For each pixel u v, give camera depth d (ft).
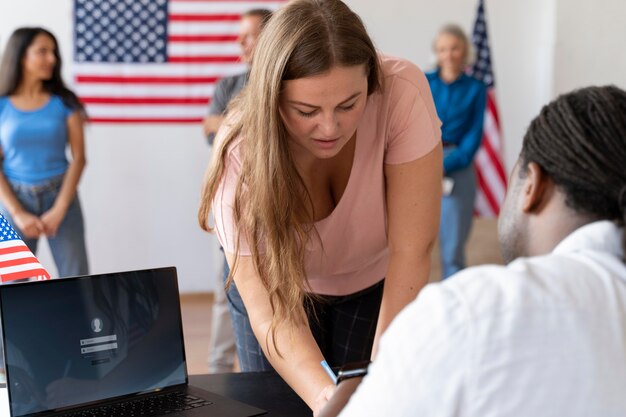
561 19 16.58
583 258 2.82
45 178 13.32
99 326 4.63
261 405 4.73
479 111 15.17
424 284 5.29
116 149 16.70
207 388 5.00
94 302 4.64
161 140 16.76
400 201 5.30
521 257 3.11
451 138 15.11
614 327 2.65
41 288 4.49
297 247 5.33
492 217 17.03
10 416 4.29
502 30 17.04
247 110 4.81
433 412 2.58
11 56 13.12
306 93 4.42
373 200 5.52
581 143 2.87
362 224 5.65
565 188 2.91
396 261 5.29
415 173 5.25
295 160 5.22
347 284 6.17
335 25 4.44
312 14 4.47
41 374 4.40
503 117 17.24
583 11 16.58
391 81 5.18
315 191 5.48
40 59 13.12
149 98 16.63
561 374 2.56
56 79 13.43
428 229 5.30
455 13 16.94
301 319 5.01
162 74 16.61
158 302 4.87
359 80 4.50
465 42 15.12
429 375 2.58
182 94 16.67
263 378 5.20
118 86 16.56
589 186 2.86
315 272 5.94
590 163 2.84
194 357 12.91
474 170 15.25
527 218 3.05
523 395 2.55
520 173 3.08
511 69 17.13
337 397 3.24
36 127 13.20
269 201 4.82
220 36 16.58
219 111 12.71
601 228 2.86
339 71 4.39
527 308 2.63
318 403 4.39
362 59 4.49
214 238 11.76
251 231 4.98
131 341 4.73
